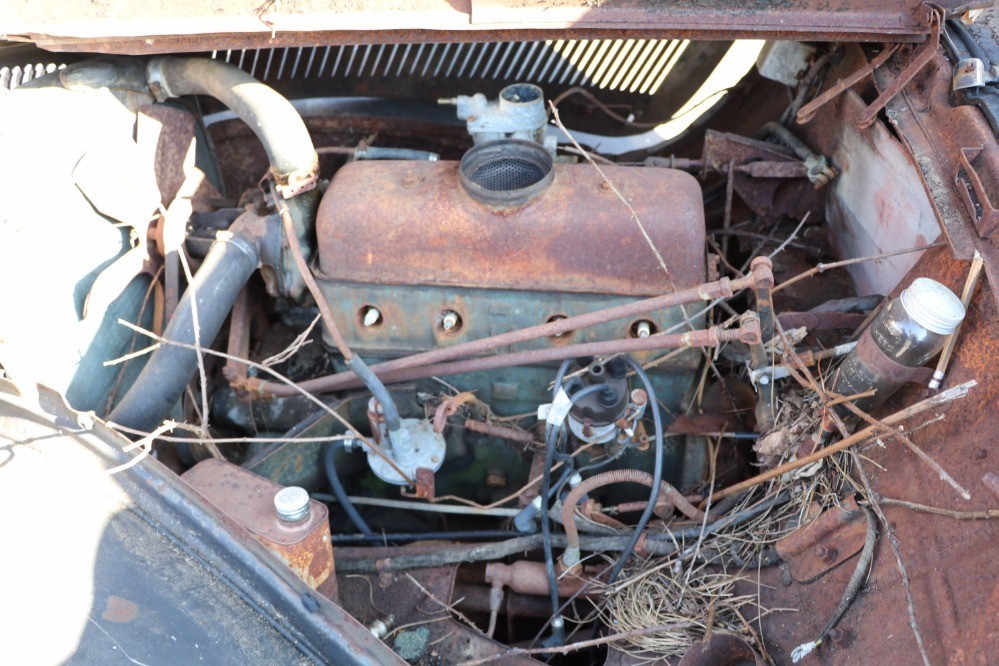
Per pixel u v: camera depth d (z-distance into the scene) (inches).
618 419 97.9
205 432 93.9
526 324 102.6
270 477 106.5
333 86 131.2
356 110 133.8
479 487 116.8
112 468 76.9
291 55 126.5
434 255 99.8
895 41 97.8
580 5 93.7
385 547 104.8
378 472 106.3
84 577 71.4
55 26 95.8
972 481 72.9
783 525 91.9
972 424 75.8
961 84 92.2
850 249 114.7
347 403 111.7
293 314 122.6
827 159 117.4
